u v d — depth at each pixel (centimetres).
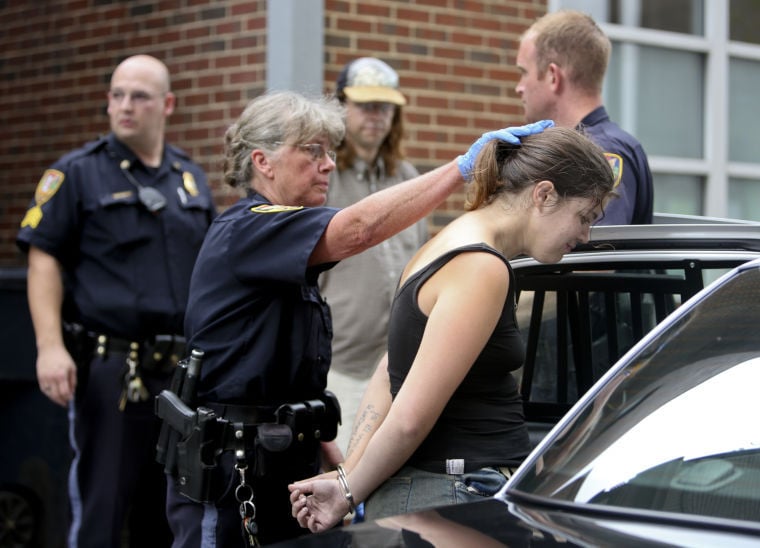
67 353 612
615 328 445
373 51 809
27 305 678
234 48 792
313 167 432
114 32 862
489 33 860
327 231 399
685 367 326
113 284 613
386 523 306
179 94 818
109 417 609
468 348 354
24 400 687
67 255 624
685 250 418
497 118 863
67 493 680
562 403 451
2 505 690
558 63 551
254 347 412
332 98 461
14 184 927
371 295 663
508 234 373
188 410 411
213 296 416
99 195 619
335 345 665
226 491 411
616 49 955
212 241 423
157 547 638
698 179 992
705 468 297
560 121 557
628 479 302
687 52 988
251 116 435
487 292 355
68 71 892
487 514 302
